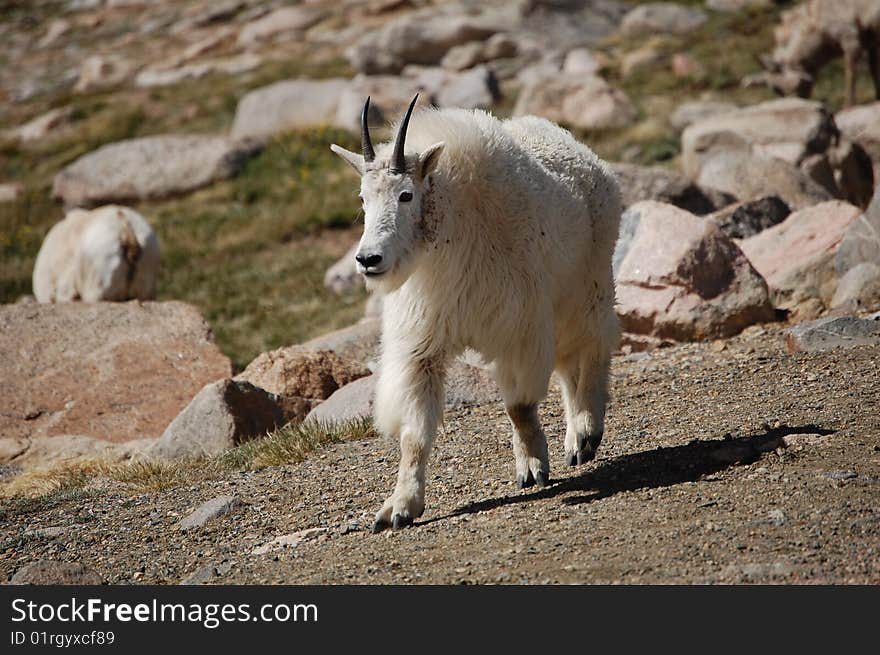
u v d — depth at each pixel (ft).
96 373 133.59
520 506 68.33
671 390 96.73
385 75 363.76
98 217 177.99
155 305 147.74
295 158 283.79
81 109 369.91
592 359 79.71
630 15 367.86
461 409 104.01
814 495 59.52
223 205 268.41
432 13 394.93
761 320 118.73
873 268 115.65
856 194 209.05
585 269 78.13
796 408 81.66
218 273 225.76
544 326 70.03
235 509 81.35
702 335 117.60
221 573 65.05
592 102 274.77
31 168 330.34
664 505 62.49
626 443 81.41
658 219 125.08
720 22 356.38
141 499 91.30
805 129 205.67
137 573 69.46
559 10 378.94
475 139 67.41
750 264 121.19
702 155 210.38
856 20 259.19
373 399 105.09
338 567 61.11
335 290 207.10
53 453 117.80
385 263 63.26
